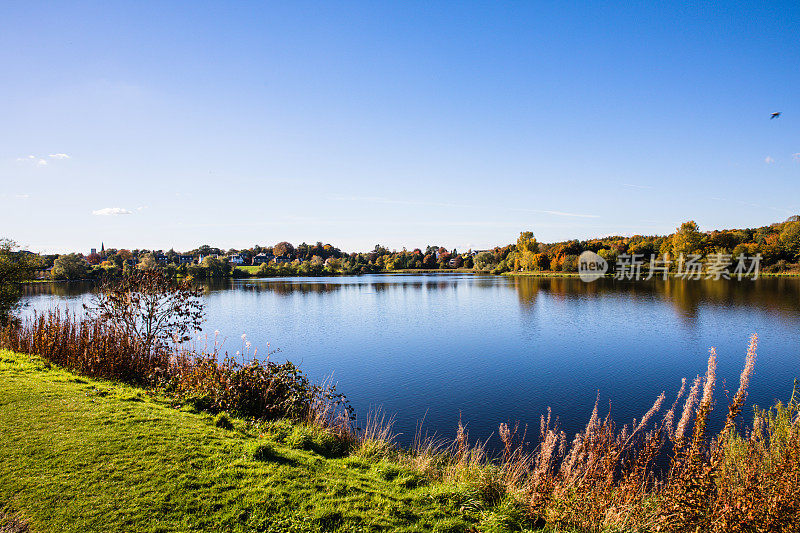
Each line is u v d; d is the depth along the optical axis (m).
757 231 100.75
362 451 8.28
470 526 5.55
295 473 6.24
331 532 4.99
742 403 5.48
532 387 18.22
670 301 48.06
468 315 41.09
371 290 73.88
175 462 6.03
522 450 11.80
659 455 9.16
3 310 22.66
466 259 178.00
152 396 9.34
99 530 4.55
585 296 56.59
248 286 85.50
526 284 84.62
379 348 26.25
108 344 11.76
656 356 23.62
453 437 12.84
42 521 4.60
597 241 122.00
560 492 6.14
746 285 64.50
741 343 26.30
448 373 20.50
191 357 12.59
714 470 5.34
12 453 5.93
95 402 8.22
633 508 5.84
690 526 5.22
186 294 13.54
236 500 5.34
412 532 5.20
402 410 15.41
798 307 40.75
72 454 6.00
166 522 4.79
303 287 82.62
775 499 4.90
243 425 8.13
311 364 22.34
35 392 8.47
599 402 16.23
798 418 6.59
